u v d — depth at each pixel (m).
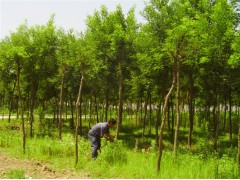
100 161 11.70
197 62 18.39
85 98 36.34
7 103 57.38
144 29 21.47
